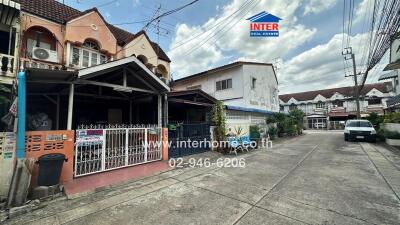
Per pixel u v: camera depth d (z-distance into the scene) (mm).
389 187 4707
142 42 12094
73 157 5297
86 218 3408
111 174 5781
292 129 19062
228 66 15938
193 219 3330
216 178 5594
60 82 5340
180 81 20281
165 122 7996
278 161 7754
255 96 16703
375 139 12867
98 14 10359
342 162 7383
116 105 10977
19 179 3852
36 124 7492
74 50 9547
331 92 37062
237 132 11039
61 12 10172
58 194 4320
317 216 3379
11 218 3424
